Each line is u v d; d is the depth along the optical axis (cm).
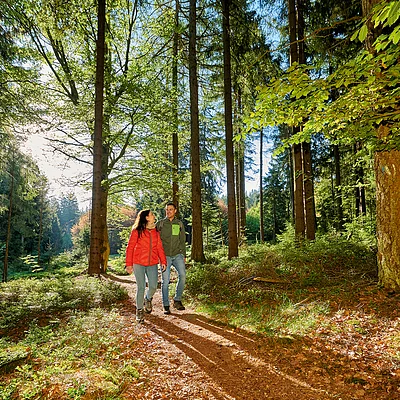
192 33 1083
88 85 1079
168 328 439
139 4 1218
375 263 679
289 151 2022
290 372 304
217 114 1526
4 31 926
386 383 274
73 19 1024
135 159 1195
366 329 385
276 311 486
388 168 493
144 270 473
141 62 1265
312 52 1072
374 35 440
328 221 2233
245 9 1159
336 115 334
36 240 3247
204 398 260
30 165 1234
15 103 956
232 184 1080
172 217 539
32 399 231
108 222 1506
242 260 874
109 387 257
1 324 449
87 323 432
